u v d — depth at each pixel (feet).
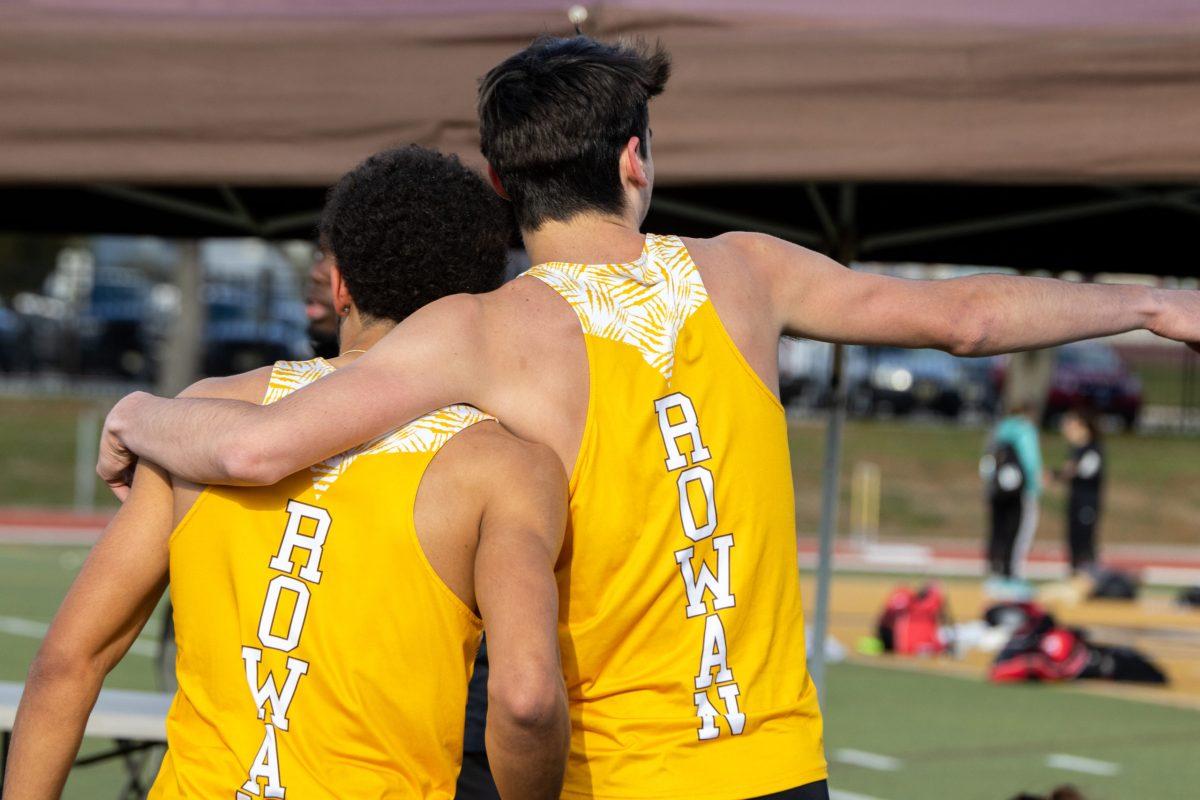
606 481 18.17
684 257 19.42
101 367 312.09
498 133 19.70
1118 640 111.14
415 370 17.71
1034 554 196.24
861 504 220.02
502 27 31.17
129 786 41.11
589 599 18.26
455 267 19.12
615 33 30.99
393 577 16.97
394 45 31.60
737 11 30.86
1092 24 29.71
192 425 17.54
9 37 32.32
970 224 48.42
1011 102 29.84
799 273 20.18
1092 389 288.51
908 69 30.22
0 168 32.32
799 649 19.42
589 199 19.62
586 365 18.44
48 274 332.19
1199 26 29.48
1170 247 54.95
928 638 100.89
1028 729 75.05
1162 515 228.84
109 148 32.17
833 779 61.98
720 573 18.52
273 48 31.94
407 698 17.02
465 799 24.29
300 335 286.87
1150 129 29.35
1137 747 70.64
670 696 18.19
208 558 17.58
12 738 18.31
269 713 17.04
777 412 19.49
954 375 297.33
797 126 30.53
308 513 17.25
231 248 386.52
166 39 32.17
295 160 31.81
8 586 123.03
